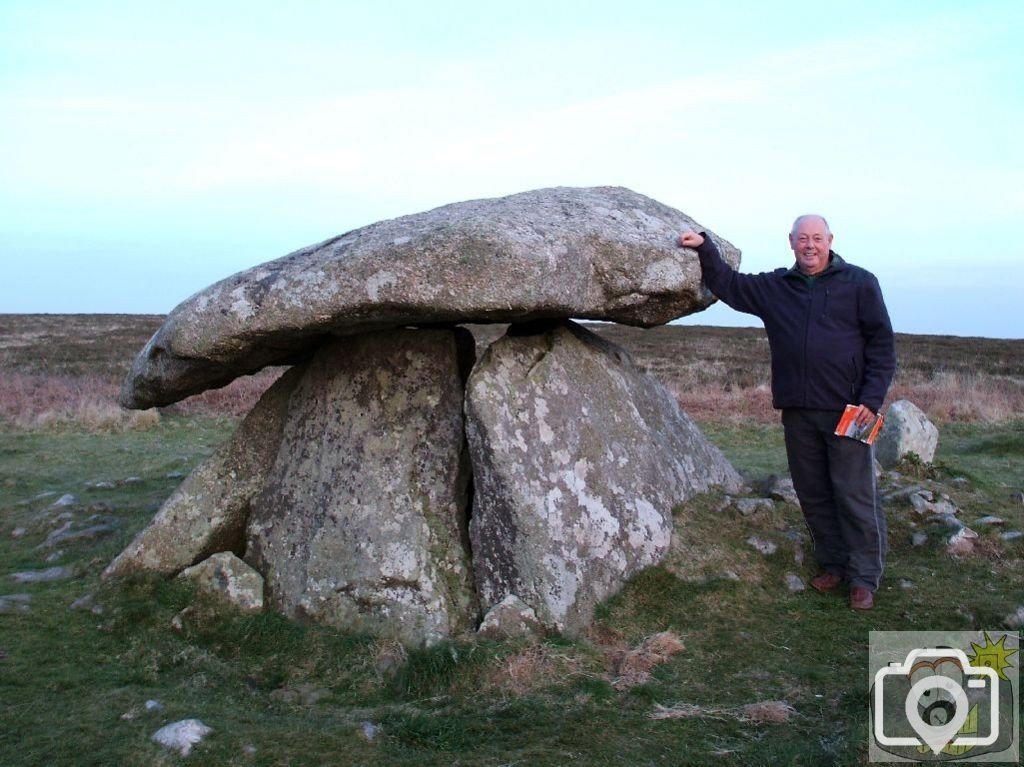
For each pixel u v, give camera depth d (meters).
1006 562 5.89
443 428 5.66
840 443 5.19
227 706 4.27
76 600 5.59
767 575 5.54
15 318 47.69
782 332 5.30
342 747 3.76
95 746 3.77
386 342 5.88
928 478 7.72
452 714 4.11
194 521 6.00
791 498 6.38
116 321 46.25
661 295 5.73
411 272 4.82
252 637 5.11
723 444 11.98
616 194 6.48
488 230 4.93
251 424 6.25
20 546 7.30
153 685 4.57
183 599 5.45
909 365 26.88
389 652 4.75
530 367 5.62
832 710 4.11
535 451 5.28
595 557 5.21
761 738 3.85
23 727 3.98
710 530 5.83
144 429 13.31
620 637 4.91
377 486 5.53
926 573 5.70
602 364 6.10
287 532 5.75
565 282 5.17
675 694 4.30
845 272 5.20
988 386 18.44
